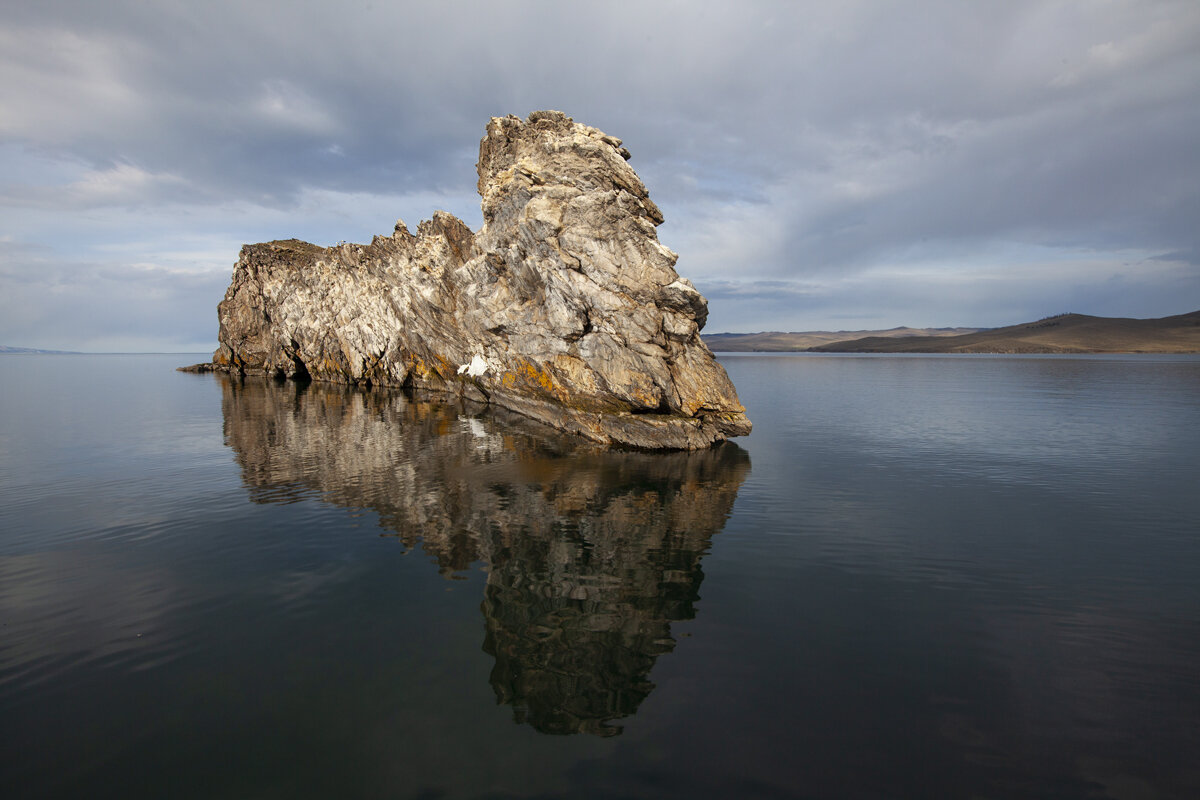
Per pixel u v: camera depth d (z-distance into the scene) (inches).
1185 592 573.9
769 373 5098.4
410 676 423.8
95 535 735.7
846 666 440.8
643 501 923.4
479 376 2222.0
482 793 309.7
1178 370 4948.3
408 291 2549.2
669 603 553.0
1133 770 328.8
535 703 391.9
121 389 3048.7
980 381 3740.2
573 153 1612.9
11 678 414.3
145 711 378.3
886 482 1052.5
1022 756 340.2
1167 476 1075.3
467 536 746.8
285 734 357.4
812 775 324.5
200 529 761.6
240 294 4131.4
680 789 313.4
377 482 1027.9
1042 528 782.5
